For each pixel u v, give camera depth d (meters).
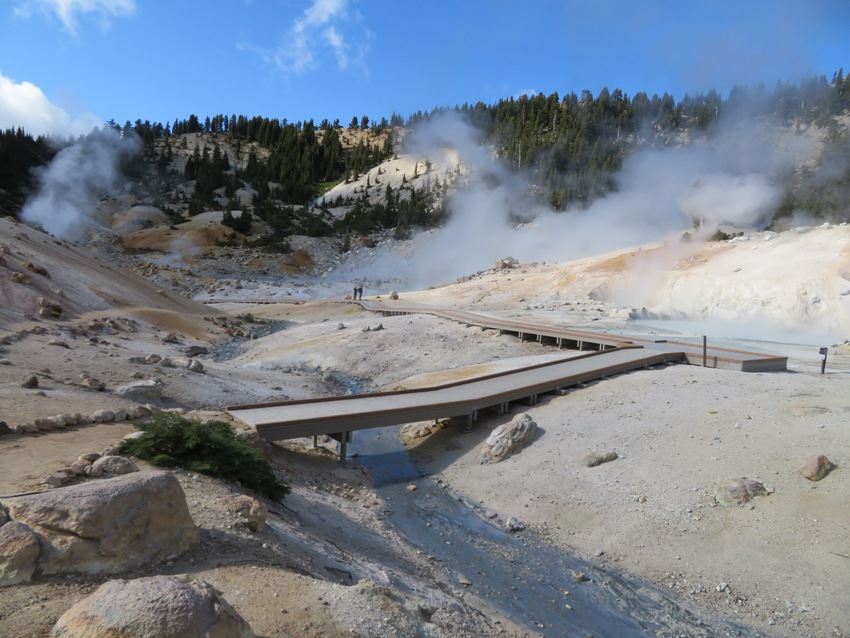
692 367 29.22
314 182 190.62
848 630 11.80
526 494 18.73
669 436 20.20
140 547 7.95
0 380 19.77
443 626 9.32
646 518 16.25
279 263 111.31
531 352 39.06
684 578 14.03
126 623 5.50
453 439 23.97
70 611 5.87
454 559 14.95
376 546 14.45
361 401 23.72
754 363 28.23
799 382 24.30
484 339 42.22
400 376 36.31
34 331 30.52
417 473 21.69
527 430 22.19
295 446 22.09
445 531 16.77
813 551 13.77
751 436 18.97
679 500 16.64
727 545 14.66
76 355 26.38
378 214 141.50
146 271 95.88
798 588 13.02
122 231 123.56
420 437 24.98
